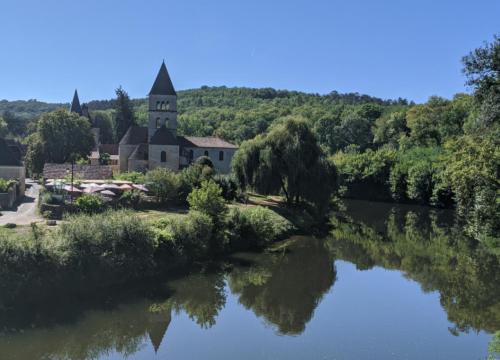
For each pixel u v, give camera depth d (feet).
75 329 65.41
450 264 110.73
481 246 128.16
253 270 100.89
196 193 109.60
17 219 109.91
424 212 203.62
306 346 63.00
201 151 239.09
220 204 108.68
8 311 65.67
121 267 80.64
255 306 80.28
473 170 91.71
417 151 250.16
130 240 83.82
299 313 76.89
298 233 137.69
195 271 94.68
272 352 61.16
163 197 141.38
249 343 64.28
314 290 89.51
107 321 68.95
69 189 137.28
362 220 176.35
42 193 137.49
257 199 170.71
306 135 146.72
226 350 61.82
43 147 223.10
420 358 59.41
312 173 142.20
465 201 98.63
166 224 101.14
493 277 99.04
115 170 238.89
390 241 136.87
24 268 68.49
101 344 63.46
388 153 256.32
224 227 111.96
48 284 70.54
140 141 232.53
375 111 405.59
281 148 145.69
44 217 112.68
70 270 73.20
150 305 75.97
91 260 76.74
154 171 149.28
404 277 99.45
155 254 89.92
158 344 63.87
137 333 67.56
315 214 159.22
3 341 60.23
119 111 335.47
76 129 230.68
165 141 216.54
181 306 78.48
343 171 260.42
